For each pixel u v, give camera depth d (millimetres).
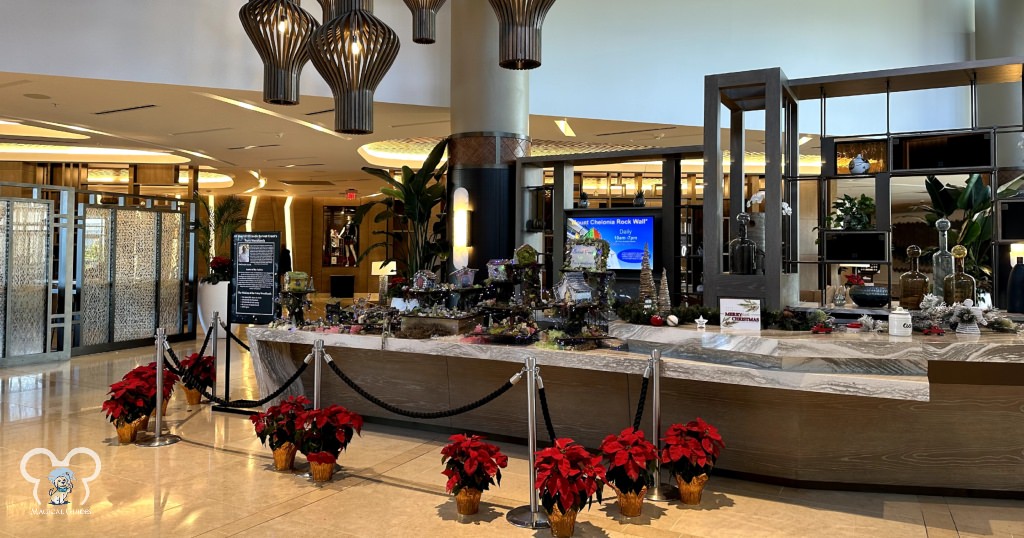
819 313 4344
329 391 6152
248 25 5148
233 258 6582
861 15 11008
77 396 6977
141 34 8289
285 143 12727
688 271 9297
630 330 4613
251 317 6520
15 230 8820
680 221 8758
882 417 4121
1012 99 10523
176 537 3533
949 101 11305
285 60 5246
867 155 5391
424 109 9820
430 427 5676
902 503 3990
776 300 4934
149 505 3988
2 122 12102
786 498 4070
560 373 5039
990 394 4008
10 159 15367
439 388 5609
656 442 4168
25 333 8953
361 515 3861
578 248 5066
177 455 4996
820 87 5332
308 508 3963
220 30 8617
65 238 9383
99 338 9977
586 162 8789
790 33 10805
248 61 8734
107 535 3549
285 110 9891
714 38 10656
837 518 3771
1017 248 4941
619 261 8891
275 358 6281
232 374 8414
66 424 5844
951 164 5137
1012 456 4023
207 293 10430
